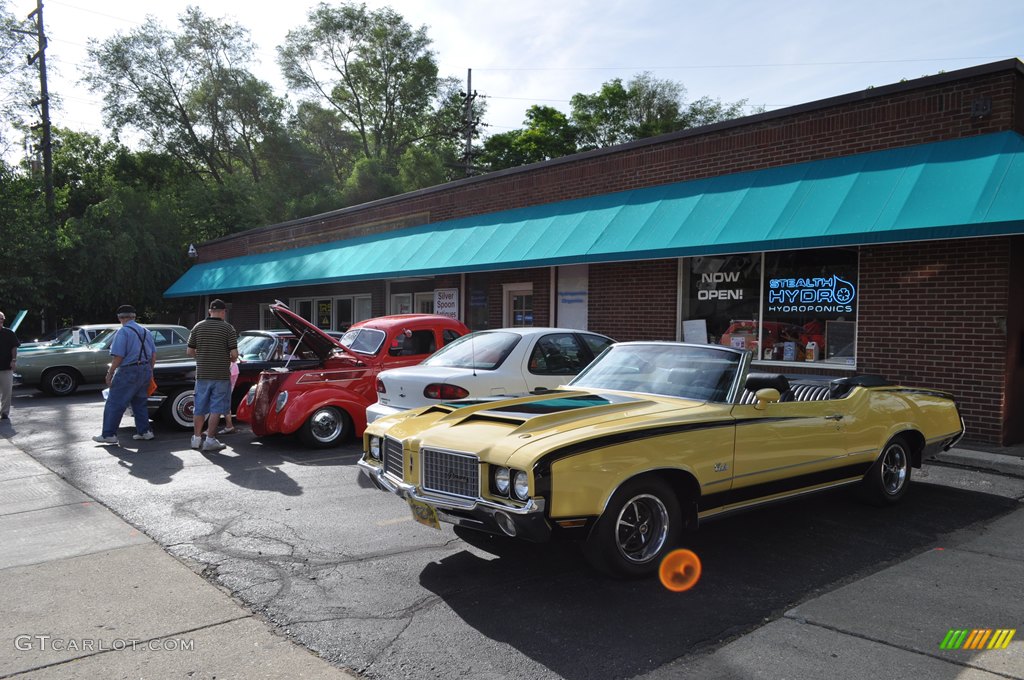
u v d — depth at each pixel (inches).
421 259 612.4
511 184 585.9
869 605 158.2
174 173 1540.4
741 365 205.3
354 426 356.2
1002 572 180.1
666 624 148.8
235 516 230.4
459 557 191.8
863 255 378.9
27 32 1019.9
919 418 249.9
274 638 143.7
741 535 211.5
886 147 373.7
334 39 1788.9
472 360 305.7
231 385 353.7
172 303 1074.1
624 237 453.1
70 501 249.9
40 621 151.1
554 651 136.9
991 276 335.6
